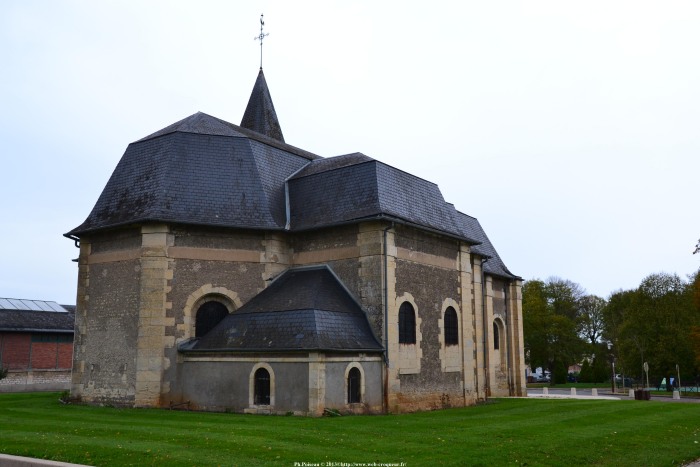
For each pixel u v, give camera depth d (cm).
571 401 2894
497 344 3791
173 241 2236
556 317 6731
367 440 1362
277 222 2398
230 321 2155
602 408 2391
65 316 4534
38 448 1205
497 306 3797
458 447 1309
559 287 7569
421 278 2427
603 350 7481
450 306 2600
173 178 2323
